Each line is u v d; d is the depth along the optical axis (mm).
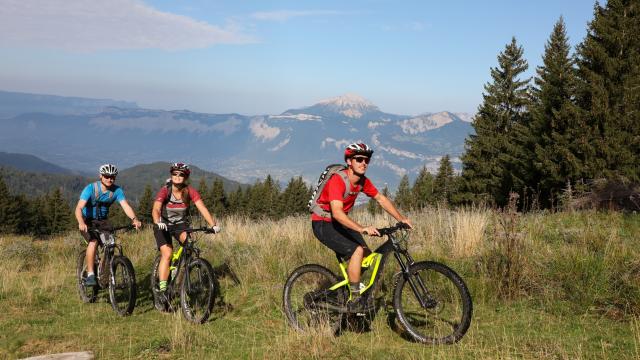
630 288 5602
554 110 30453
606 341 4664
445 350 4637
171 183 6672
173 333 5492
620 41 28656
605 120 27969
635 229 8602
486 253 7129
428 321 5113
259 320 6180
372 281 5176
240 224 13828
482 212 10453
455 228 8883
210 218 6664
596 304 5582
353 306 5184
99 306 7430
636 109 27859
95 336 5828
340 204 5023
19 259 11555
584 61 30156
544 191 31875
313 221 5480
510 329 5168
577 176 27875
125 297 7051
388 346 4891
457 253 7789
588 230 8203
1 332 6160
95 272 7625
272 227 12648
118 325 6355
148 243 12719
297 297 5785
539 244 7609
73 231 16562
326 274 5648
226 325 6043
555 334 4949
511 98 48812
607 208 11258
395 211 5184
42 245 13945
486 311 5770
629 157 26703
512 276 6156
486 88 50188
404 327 4977
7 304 7613
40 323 6562
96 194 7512
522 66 48781
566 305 5680
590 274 6047
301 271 5805
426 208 11984
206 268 6172
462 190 47812
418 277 4938
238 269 8773
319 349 4777
